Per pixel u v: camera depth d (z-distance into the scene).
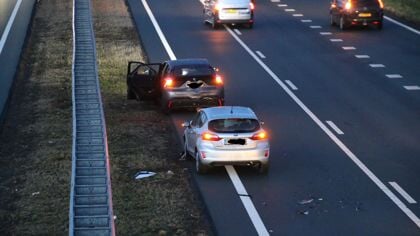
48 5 125.25
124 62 88.69
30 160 56.28
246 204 46.69
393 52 93.19
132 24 110.56
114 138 60.84
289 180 51.00
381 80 79.88
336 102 71.44
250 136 50.91
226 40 100.44
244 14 107.19
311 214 45.16
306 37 102.38
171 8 123.69
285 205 46.56
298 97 73.38
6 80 80.19
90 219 38.78
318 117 66.56
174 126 64.25
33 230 43.41
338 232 42.47
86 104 60.78
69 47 97.31
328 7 126.62
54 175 52.78
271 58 90.25
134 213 45.03
